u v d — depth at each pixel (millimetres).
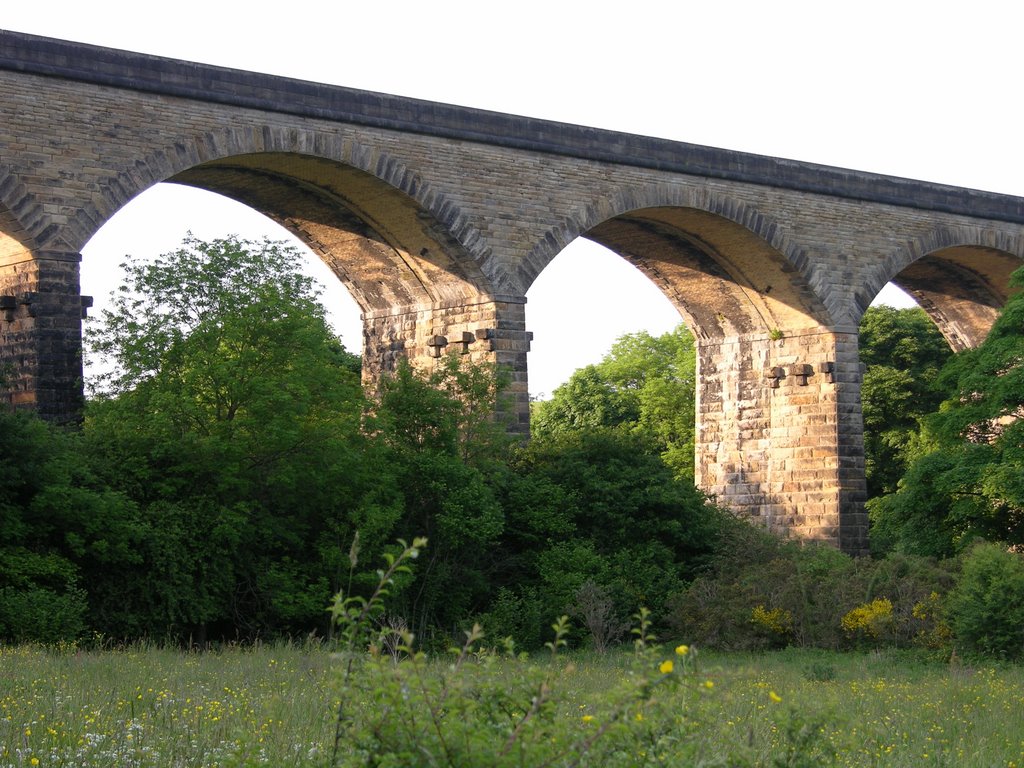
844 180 53562
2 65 37250
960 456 43625
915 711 24156
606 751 11258
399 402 40719
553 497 42781
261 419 35781
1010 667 34062
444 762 10789
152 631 34281
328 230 47156
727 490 56312
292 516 37312
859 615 39062
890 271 54844
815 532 53375
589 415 90938
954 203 56719
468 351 46062
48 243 37781
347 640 11734
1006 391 43188
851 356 53531
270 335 37031
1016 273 46094
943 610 37281
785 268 52500
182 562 34500
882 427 72562
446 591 39594
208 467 35438
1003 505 43688
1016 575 35750
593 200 47688
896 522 45594
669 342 92875
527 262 46188
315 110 42156
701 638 40375
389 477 37938
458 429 41781
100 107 38844
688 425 85750
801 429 53938
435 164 44500
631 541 44250
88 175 38531
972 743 20500
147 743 16125
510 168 45969
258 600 36281
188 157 40156
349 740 11547
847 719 15359
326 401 37469
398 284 47875
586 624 39906
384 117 43500
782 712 14688
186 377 35750
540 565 41500
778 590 40906
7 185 37250
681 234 52562
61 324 37781
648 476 44875
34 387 37375
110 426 36125
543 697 11117
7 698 18812
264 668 25438
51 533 33688
